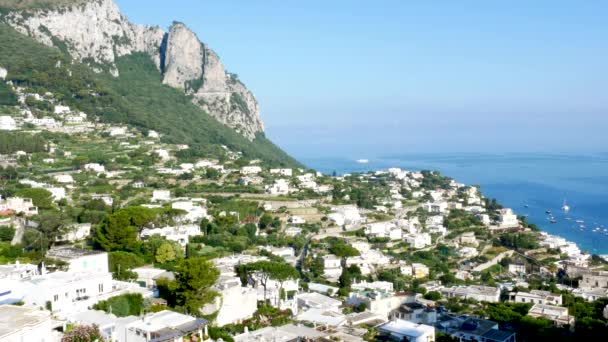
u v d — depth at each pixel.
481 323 156.75
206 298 127.75
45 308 112.38
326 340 118.50
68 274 129.12
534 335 153.75
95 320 108.81
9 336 83.12
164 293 135.25
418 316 157.75
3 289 117.44
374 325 138.62
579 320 167.88
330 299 160.88
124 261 171.25
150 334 102.50
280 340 114.88
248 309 138.25
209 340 109.56
